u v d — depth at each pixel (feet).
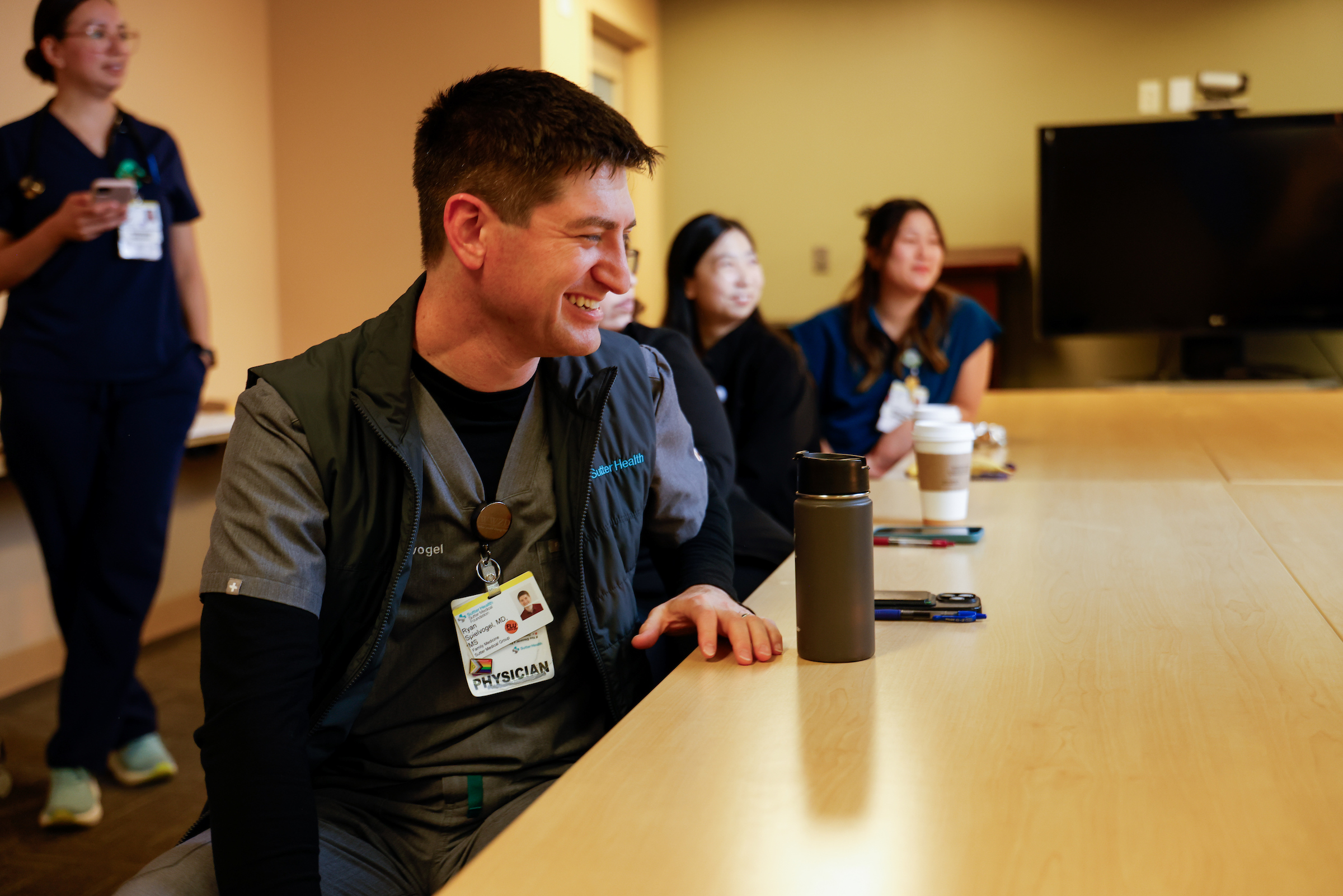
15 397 8.06
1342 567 4.28
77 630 8.10
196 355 8.93
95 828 7.80
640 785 2.39
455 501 3.58
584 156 3.14
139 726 8.60
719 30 20.59
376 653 3.44
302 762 3.04
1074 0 19.11
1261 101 18.61
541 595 3.69
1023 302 19.74
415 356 3.54
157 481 8.43
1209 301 18.20
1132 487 6.31
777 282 20.74
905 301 10.30
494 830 3.47
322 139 15.69
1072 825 2.15
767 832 2.15
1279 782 2.33
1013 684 3.01
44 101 11.35
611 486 3.79
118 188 7.93
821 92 20.26
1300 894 1.88
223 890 2.87
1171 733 2.62
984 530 5.20
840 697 2.94
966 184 19.80
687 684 3.10
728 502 6.59
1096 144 18.16
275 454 3.26
